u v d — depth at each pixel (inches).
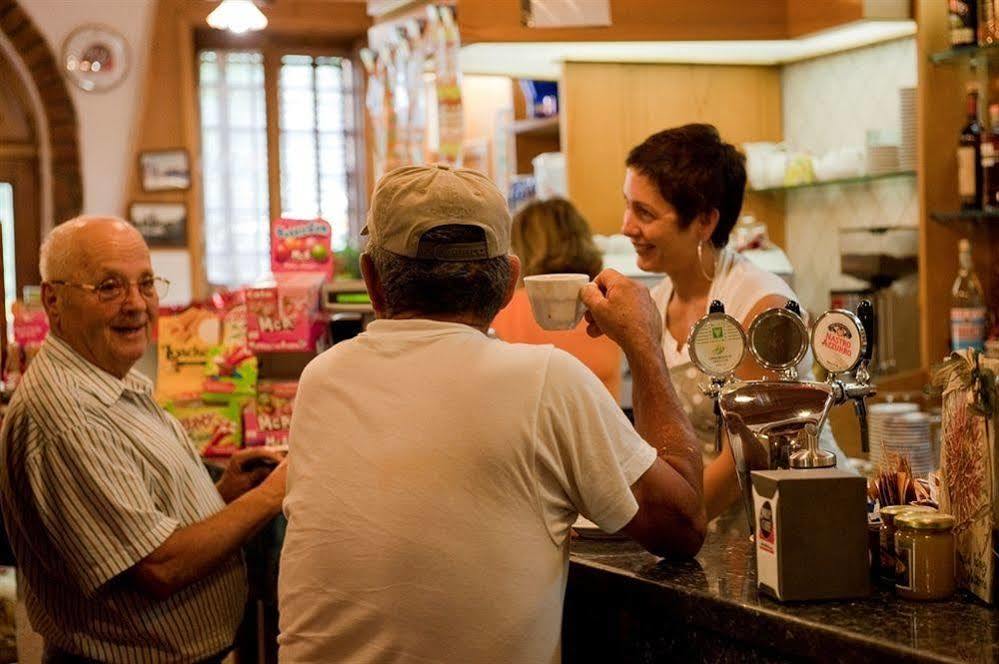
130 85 301.1
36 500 84.8
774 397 66.3
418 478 59.3
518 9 151.3
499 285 63.9
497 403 59.7
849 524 58.9
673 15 155.1
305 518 61.9
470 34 150.6
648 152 93.4
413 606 58.8
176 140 305.0
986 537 57.6
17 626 108.3
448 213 61.8
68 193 299.7
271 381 124.6
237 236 317.1
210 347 119.6
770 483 59.0
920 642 52.5
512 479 59.2
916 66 153.5
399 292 63.1
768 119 184.1
